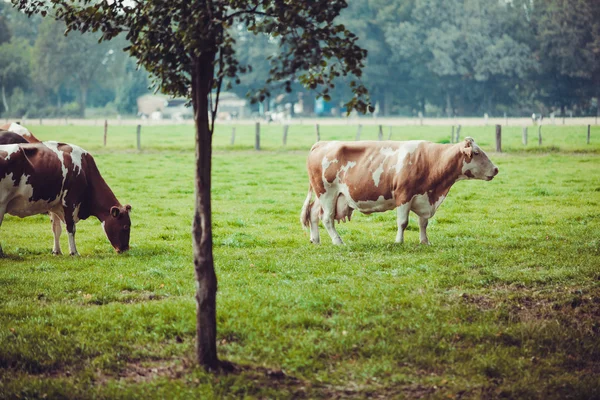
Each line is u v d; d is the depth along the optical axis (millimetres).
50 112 137625
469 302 11867
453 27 116938
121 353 9781
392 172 16078
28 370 9391
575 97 119500
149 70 9242
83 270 14383
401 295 12086
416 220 20984
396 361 9578
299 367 9352
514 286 12672
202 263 9055
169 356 9742
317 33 8492
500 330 10578
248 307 11367
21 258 15781
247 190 27969
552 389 8883
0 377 9148
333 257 15109
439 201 16203
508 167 34062
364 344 10023
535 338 10359
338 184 16672
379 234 18984
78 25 9430
